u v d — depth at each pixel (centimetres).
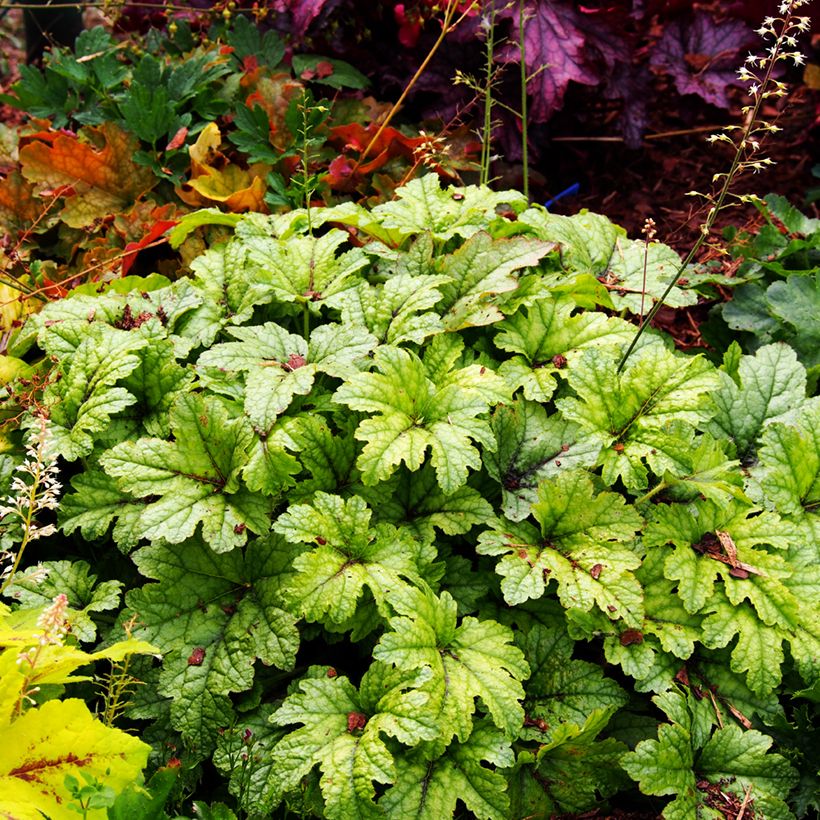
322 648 237
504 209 331
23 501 190
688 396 229
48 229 333
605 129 409
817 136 415
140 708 216
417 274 258
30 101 373
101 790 162
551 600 232
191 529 212
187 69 345
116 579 243
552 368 244
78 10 468
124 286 268
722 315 304
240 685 209
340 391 217
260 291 249
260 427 217
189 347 243
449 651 210
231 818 189
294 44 380
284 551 222
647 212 388
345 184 329
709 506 232
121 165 334
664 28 387
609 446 230
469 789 199
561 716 214
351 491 230
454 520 226
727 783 208
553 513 226
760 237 311
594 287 261
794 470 237
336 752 193
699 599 218
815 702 229
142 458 219
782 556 229
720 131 416
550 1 353
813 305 280
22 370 250
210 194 317
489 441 220
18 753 166
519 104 361
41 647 164
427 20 368
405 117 379
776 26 380
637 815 223
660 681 216
